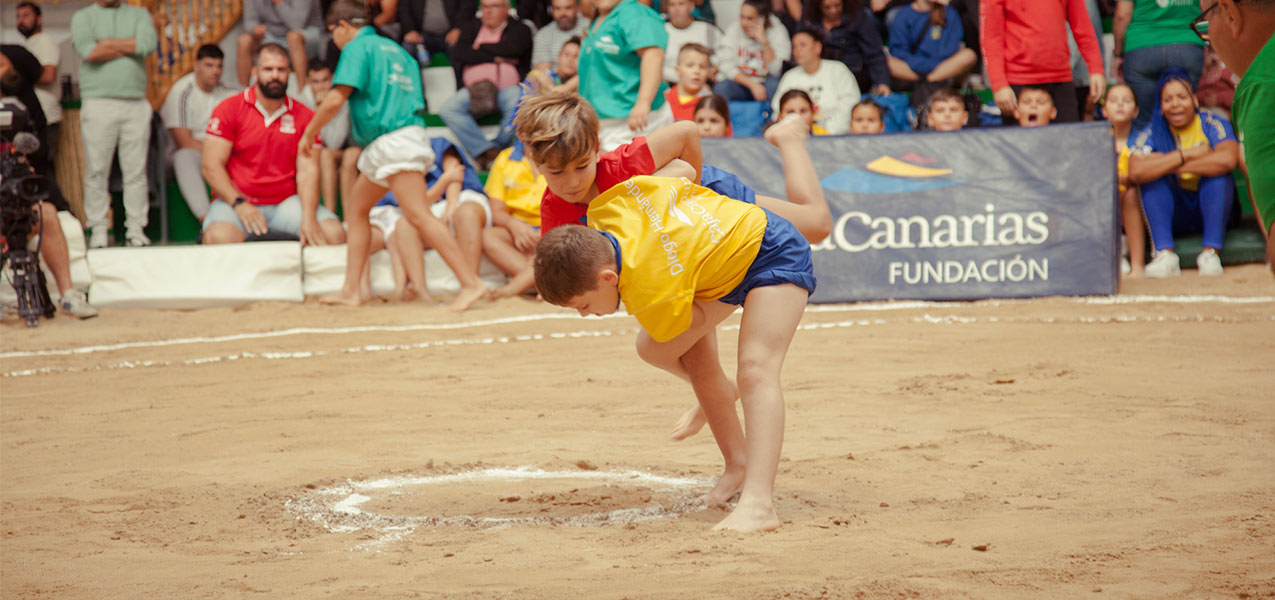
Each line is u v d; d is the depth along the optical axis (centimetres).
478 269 1681
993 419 750
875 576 417
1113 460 621
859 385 894
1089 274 1468
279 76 1769
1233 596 382
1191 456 622
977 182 1505
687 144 569
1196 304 1354
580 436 757
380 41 1505
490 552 479
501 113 1912
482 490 612
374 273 1733
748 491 508
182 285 1709
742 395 521
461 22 1994
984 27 1619
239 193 1788
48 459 741
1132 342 1071
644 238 514
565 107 541
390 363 1139
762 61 1864
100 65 1927
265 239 1788
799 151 605
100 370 1200
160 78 2125
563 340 1259
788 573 425
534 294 1681
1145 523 488
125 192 1970
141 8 1964
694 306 534
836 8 1789
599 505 569
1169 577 404
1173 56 1678
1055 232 1480
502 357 1150
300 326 1482
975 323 1257
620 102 1573
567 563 454
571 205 583
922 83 1811
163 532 542
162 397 995
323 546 506
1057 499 543
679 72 1719
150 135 2022
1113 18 1925
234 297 1705
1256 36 426
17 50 1850
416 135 1527
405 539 513
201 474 674
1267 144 409
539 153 539
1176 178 1659
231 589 438
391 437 772
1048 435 693
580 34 1956
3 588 448
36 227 1631
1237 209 1700
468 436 769
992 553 448
